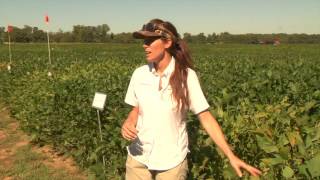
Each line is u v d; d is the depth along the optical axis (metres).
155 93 3.15
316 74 11.11
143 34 3.04
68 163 7.57
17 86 12.80
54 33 113.81
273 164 2.88
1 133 10.05
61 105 7.84
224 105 4.80
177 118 3.18
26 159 7.83
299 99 7.89
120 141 5.54
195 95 3.12
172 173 3.20
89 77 9.04
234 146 3.67
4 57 33.53
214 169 3.89
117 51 59.41
